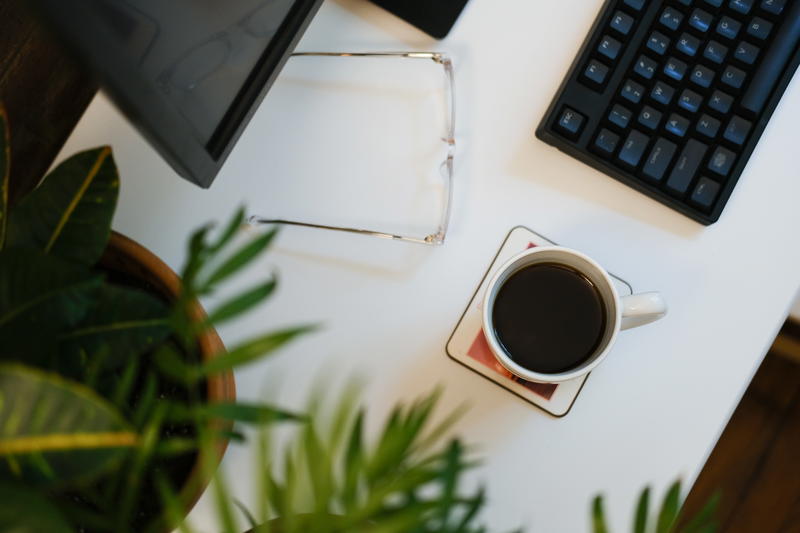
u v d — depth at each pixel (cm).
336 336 58
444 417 57
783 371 108
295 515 28
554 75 60
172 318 30
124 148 59
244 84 48
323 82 61
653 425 57
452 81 60
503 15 61
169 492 28
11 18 67
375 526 27
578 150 57
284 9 50
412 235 59
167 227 59
